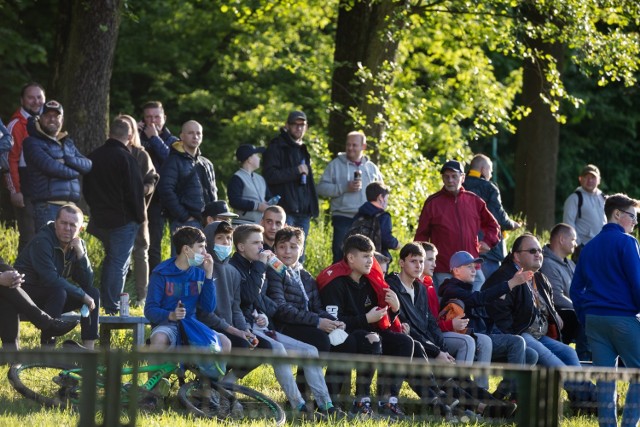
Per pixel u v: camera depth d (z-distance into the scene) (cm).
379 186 3984
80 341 3488
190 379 2598
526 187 7988
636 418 2416
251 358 1545
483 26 7150
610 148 11281
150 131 4303
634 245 2820
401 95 6469
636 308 2808
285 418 2539
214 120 9756
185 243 2881
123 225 3919
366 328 3059
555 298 3719
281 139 4216
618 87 10844
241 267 3006
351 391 2580
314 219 5719
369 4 6300
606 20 7106
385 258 3438
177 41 9438
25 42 7781
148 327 3941
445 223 3919
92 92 5422
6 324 2975
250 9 7394
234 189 4019
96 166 3931
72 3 5450
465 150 8119
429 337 3189
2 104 8100
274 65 8838
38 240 3150
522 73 8225
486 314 3375
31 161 3759
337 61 6400
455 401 2444
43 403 2345
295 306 3059
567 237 3744
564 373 1741
